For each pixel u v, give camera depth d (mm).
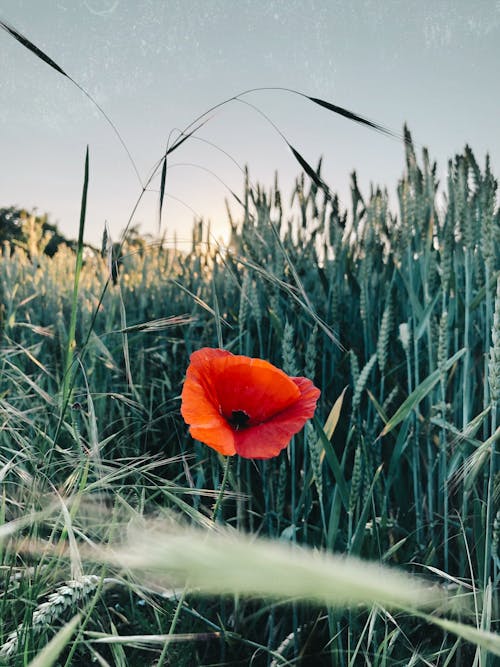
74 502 310
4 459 368
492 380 403
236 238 648
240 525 550
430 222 602
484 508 453
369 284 713
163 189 375
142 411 595
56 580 342
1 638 308
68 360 353
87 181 340
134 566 110
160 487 358
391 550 441
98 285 915
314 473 449
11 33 343
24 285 995
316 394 338
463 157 543
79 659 426
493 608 422
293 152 417
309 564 98
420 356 670
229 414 336
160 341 815
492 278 536
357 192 688
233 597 479
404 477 626
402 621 474
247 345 608
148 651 454
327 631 493
